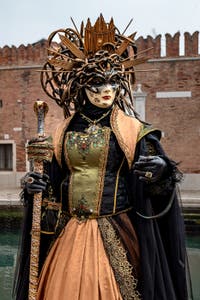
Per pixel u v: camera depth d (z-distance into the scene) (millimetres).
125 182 1935
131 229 1896
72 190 1913
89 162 1901
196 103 14406
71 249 1856
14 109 15836
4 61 15852
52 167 1987
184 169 14477
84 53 2023
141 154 1866
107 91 1934
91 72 1932
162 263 1871
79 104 2031
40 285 1896
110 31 2029
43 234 1978
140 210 1852
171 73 14516
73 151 1919
